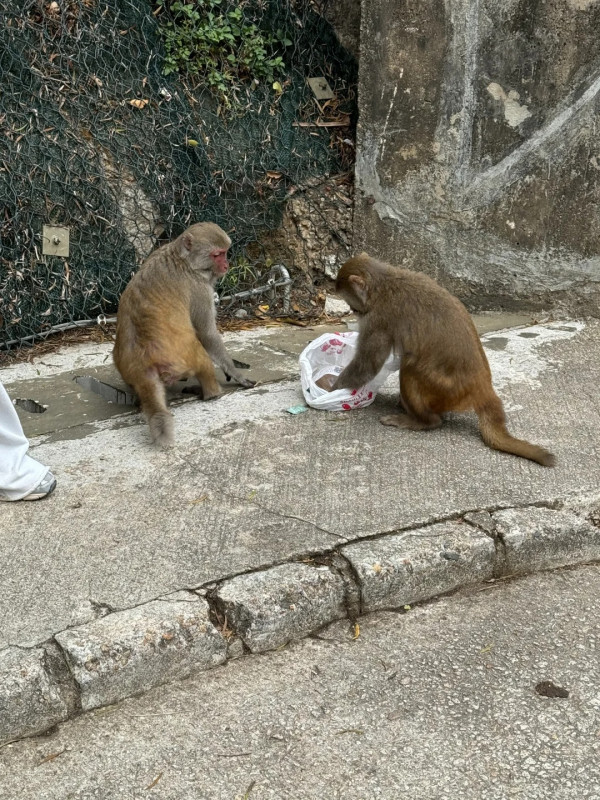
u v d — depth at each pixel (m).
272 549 2.45
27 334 3.80
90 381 3.50
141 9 3.90
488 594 2.48
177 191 4.03
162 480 2.76
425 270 4.20
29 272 3.78
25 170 3.72
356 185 4.27
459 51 3.88
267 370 3.54
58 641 2.17
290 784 1.98
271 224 4.27
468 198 4.03
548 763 2.02
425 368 2.92
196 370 3.18
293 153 4.24
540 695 2.17
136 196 3.97
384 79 4.06
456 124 3.96
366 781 1.99
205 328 3.26
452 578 2.47
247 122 4.16
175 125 3.98
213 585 2.34
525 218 3.96
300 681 2.22
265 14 4.14
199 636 2.24
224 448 2.93
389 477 2.76
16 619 2.23
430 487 2.71
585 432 3.01
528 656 2.27
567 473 2.78
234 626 2.29
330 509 2.61
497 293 4.10
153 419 2.95
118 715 2.15
